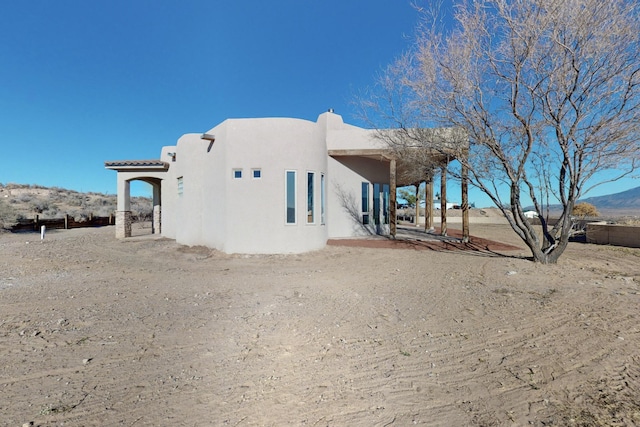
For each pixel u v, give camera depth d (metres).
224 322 4.93
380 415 2.71
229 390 3.10
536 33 7.65
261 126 11.98
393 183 14.48
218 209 12.74
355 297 6.29
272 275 8.52
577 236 18.38
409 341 4.20
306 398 2.96
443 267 9.27
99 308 5.64
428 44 9.00
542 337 4.29
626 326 4.65
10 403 2.86
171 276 8.45
